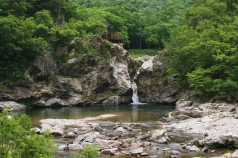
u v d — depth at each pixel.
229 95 43.91
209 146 23.02
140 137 26.41
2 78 52.03
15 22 55.06
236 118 33.78
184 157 20.19
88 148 16.80
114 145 23.12
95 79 59.12
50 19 62.94
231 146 23.08
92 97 58.81
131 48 98.00
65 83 56.66
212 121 32.91
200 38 50.94
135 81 65.25
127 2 112.12
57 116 41.91
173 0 138.50
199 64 49.00
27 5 64.31
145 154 20.77
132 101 64.56
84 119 39.06
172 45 57.00
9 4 63.09
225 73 45.94
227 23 57.72
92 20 72.38
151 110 49.56
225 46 46.38
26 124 13.73
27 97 52.16
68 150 22.05
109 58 61.81
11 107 47.59
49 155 12.65
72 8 72.38
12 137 12.04
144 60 73.56
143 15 102.62
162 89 61.34
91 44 60.84
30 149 12.25
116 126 31.66
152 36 91.25
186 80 53.44
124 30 88.62
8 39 51.44
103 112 46.88
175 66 54.09
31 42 53.81
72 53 59.06
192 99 48.31
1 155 11.51
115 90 61.53
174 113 40.06
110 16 85.25
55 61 57.66
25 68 53.94
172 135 28.23
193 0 97.38
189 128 31.05
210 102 45.00
